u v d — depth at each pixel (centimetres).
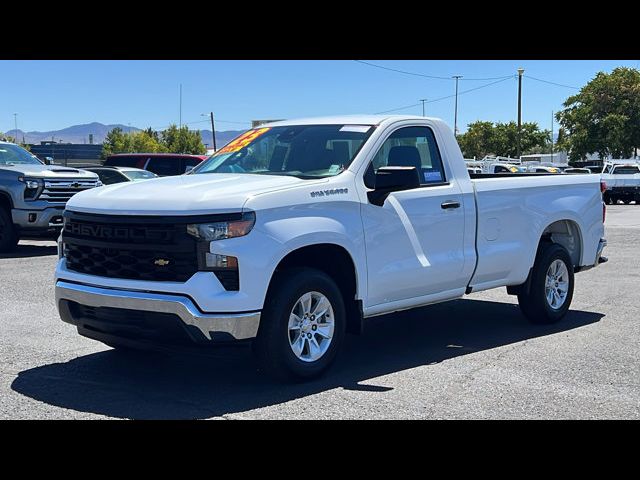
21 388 594
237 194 571
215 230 553
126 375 632
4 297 982
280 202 582
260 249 562
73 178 1484
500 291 1072
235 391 586
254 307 561
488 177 870
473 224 739
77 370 647
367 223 639
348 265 635
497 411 543
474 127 7700
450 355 707
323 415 531
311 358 605
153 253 564
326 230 603
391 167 637
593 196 902
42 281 1113
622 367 665
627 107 5578
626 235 1953
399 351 722
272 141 719
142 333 569
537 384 611
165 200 569
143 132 8475
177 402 559
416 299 698
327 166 662
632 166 3997
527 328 830
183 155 2372
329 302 611
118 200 589
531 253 807
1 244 1459
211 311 546
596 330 820
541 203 820
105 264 589
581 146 5712
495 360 688
